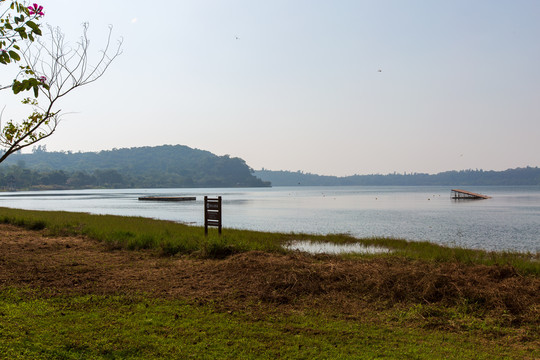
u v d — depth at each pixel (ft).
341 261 37.78
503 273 32.19
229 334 20.38
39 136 21.91
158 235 53.36
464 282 28.04
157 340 19.29
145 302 25.53
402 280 28.94
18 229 64.28
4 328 19.99
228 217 150.51
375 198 359.87
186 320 22.30
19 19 17.01
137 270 35.09
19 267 34.09
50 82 21.26
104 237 52.95
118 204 242.37
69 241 51.21
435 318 23.50
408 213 173.27
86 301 25.38
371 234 98.07
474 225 120.37
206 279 31.76
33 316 22.16
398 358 17.84
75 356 17.29
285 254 42.42
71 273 32.86
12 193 518.37
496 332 21.56
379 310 25.22
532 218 144.77
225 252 42.04
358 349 18.81
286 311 24.66
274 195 454.81
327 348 18.85
